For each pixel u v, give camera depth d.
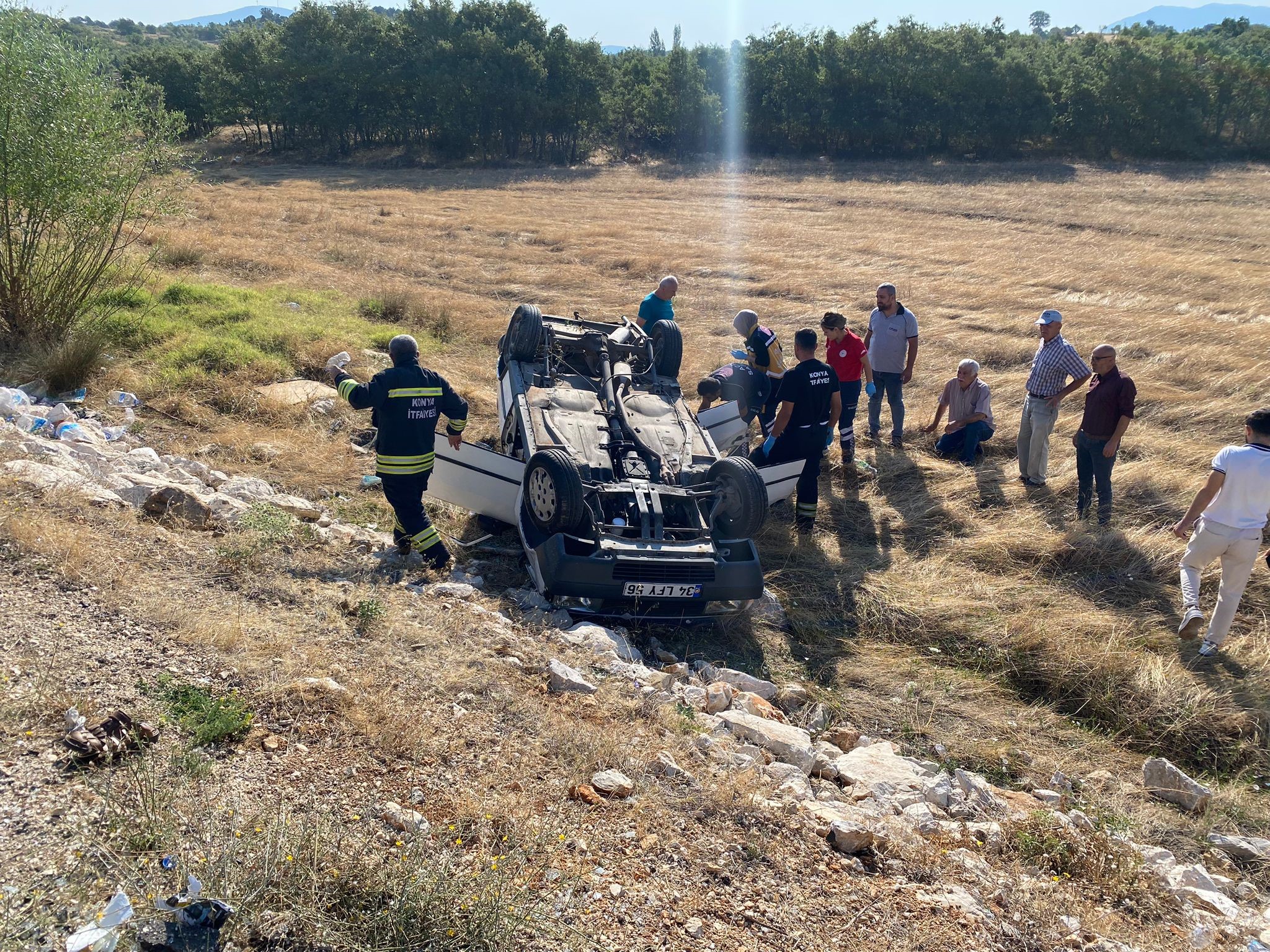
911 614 6.71
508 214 30.02
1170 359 13.41
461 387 10.54
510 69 57.97
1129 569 7.34
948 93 59.81
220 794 3.16
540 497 6.20
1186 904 4.00
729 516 6.44
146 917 2.47
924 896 3.57
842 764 4.84
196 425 8.57
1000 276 20.73
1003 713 5.82
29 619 4.05
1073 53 64.88
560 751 4.05
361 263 18.89
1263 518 5.91
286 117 59.94
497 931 2.73
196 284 13.68
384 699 4.10
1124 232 29.78
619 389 7.45
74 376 8.78
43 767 3.07
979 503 8.60
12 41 8.76
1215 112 60.41
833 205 36.81
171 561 5.17
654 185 44.59
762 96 61.31
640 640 6.26
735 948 3.02
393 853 2.99
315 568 5.71
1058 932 3.54
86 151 9.11
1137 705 5.83
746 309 16.59
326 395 9.49
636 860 3.38
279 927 2.61
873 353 9.80
